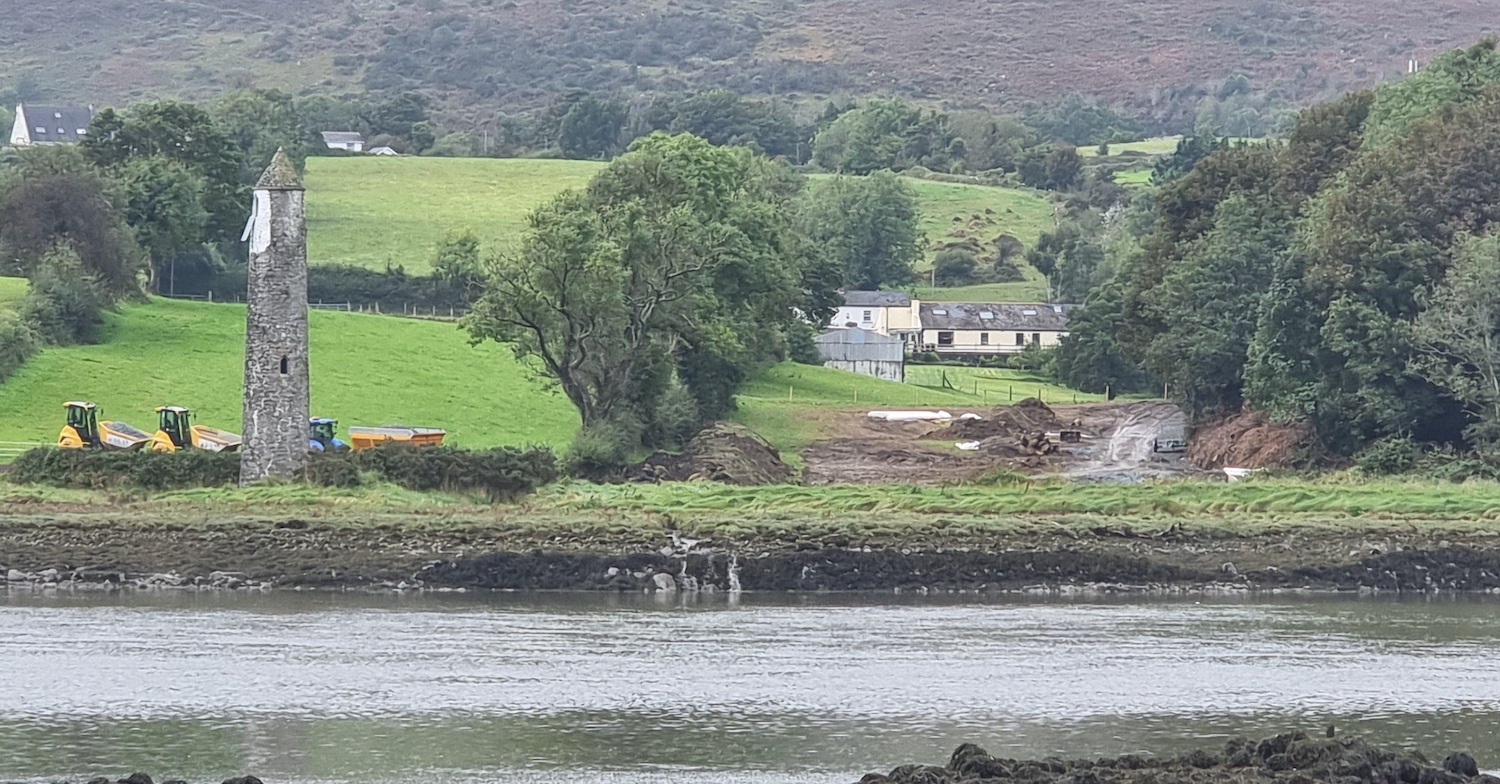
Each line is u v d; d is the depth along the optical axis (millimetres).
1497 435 108375
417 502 88812
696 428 118125
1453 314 109688
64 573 77688
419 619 70625
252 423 91125
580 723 53906
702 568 80062
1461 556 83812
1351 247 116125
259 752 50281
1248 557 83438
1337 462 114000
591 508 88625
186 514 83500
